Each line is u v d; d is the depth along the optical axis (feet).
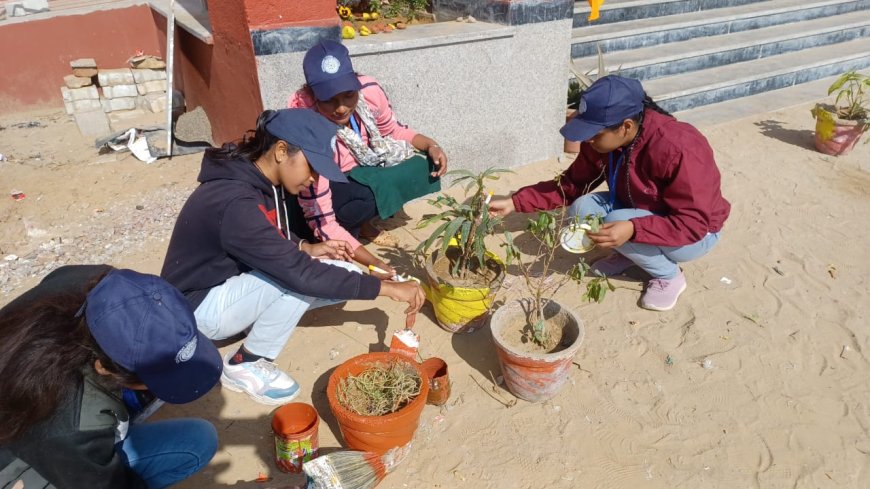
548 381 9.02
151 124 20.40
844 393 9.64
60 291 5.88
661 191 10.61
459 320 10.53
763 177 16.46
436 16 17.07
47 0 22.84
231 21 13.24
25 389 4.93
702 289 12.01
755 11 23.85
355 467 6.89
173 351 5.28
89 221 14.69
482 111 15.40
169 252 8.70
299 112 8.15
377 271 9.73
